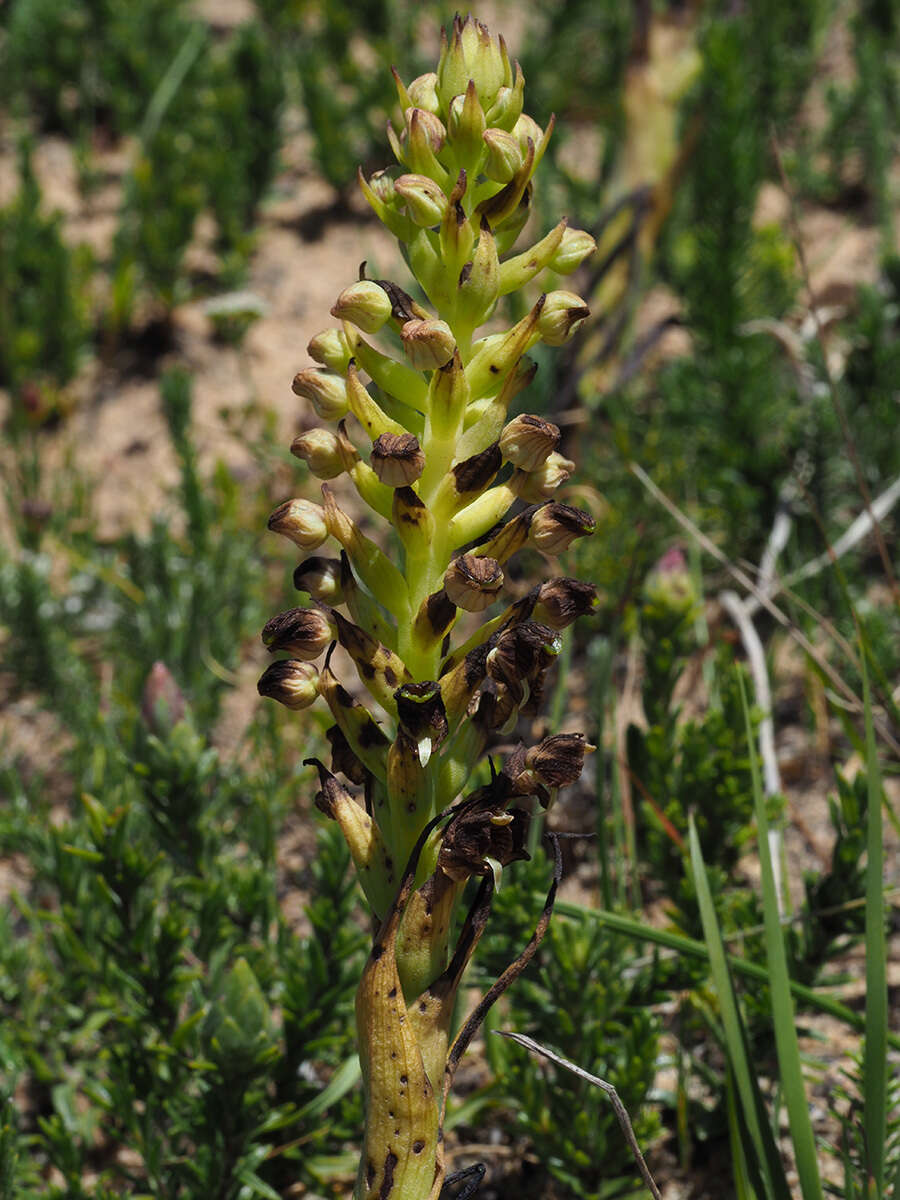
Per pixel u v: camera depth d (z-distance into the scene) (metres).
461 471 0.47
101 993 0.69
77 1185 0.63
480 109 0.48
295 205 1.50
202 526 1.05
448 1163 0.67
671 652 0.74
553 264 0.50
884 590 0.98
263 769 0.85
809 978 0.66
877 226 1.35
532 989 0.64
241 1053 0.60
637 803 0.76
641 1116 0.64
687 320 1.10
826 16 1.58
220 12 1.84
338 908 0.66
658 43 1.07
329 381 0.49
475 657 0.47
